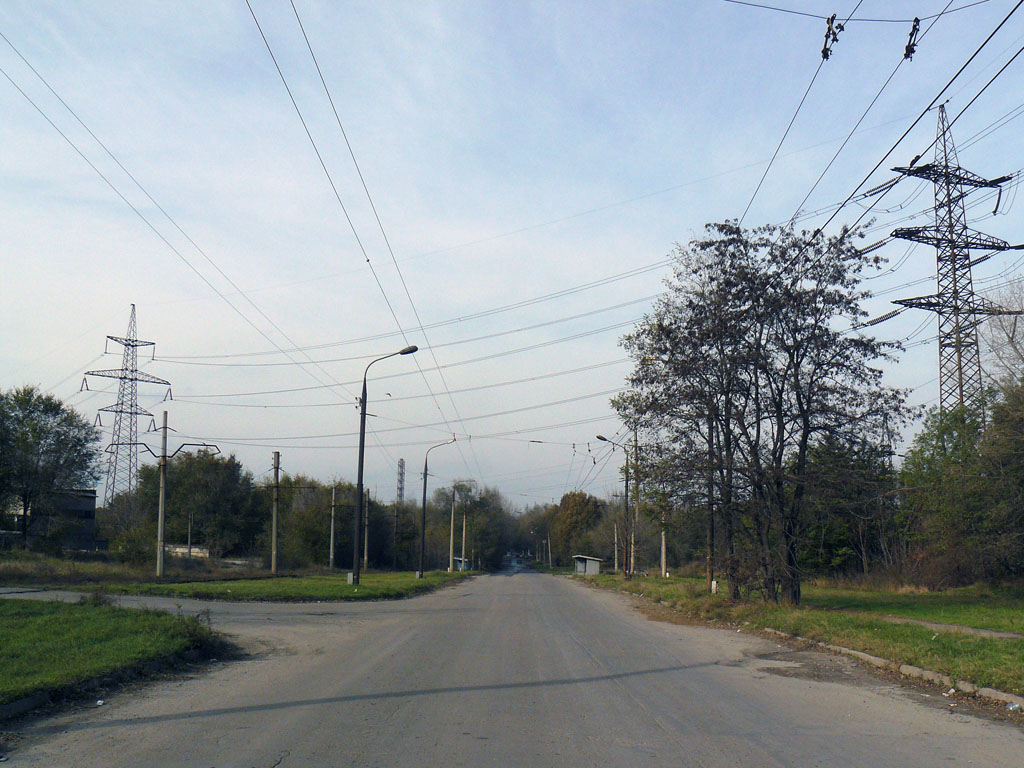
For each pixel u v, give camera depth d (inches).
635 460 1032.2
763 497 965.8
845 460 973.8
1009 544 1277.1
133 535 2055.9
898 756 282.2
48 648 456.1
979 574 1401.3
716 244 962.1
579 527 4414.4
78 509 2918.3
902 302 1392.7
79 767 255.3
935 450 1504.7
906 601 1139.3
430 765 259.0
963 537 1369.3
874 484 938.7
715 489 973.8
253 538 2856.8
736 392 971.3
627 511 2164.1
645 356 1018.7
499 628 751.7
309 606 1010.1
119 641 488.1
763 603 915.4
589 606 1151.0
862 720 347.3
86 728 310.7
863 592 1440.7
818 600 1163.9
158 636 506.0
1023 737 319.3
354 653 550.6
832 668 520.7
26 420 2112.5
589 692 403.5
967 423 1368.1
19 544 2063.2
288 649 573.0
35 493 2117.4
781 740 302.8
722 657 572.4
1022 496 1252.5
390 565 3324.3
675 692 410.6
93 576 1323.8
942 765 271.0
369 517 3152.1
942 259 1382.9
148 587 1111.0
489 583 2009.1
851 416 940.6
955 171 1290.6
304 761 262.7
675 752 280.5
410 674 454.0
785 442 965.2
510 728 314.8
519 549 6801.2
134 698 374.3
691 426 997.2
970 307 1349.7
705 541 1184.8
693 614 964.6
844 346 943.0
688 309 991.0
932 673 453.1
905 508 1505.9
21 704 332.5
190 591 1075.3
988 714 368.2
